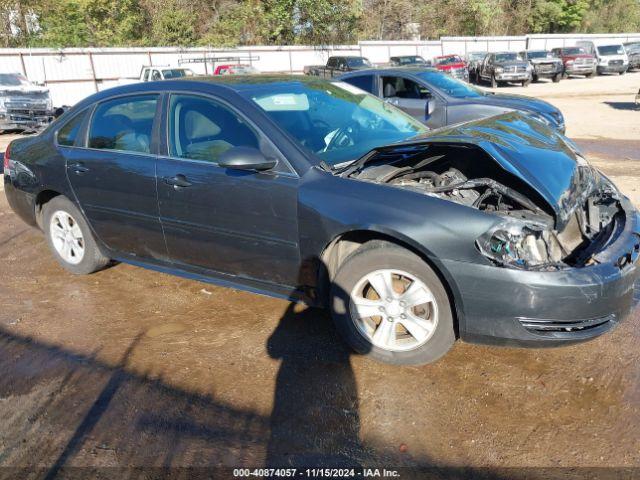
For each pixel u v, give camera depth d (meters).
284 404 3.14
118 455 2.80
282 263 3.67
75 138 4.71
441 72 10.47
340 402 3.14
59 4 34.16
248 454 2.78
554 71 29.02
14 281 5.04
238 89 4.03
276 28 40.09
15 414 3.15
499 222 2.99
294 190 3.51
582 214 3.62
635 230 3.47
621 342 3.63
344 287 3.43
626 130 13.24
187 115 4.07
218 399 3.21
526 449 2.73
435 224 3.08
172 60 30.58
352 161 3.79
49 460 2.79
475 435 2.84
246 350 3.71
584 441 2.77
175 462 2.74
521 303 2.95
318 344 3.75
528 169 3.33
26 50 26.33
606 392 3.12
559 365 3.40
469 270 3.01
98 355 3.73
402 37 51.66
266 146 3.68
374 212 3.24
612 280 3.02
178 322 4.15
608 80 29.09
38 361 3.69
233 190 3.71
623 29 61.94
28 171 4.99
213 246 3.95
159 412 3.12
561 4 56.84
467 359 3.49
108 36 34.56
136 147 4.27
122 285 4.86
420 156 3.88
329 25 41.81
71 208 4.81
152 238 4.29
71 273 5.16
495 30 54.00
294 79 4.54
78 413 3.13
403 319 3.33
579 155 4.10
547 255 3.13
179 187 3.95
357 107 4.51
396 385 3.26
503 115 4.57
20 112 15.96
